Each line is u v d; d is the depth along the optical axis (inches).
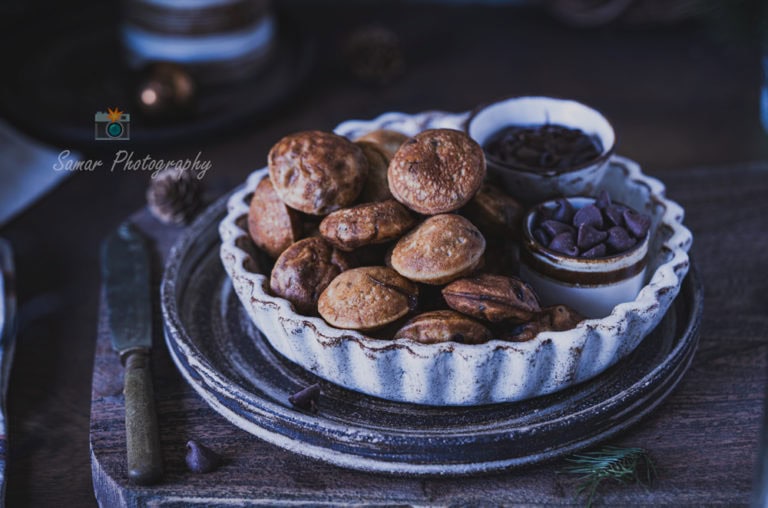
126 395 25.1
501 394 24.4
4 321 28.8
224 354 26.3
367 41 40.6
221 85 39.2
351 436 23.7
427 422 24.4
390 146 26.5
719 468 24.0
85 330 30.5
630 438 24.7
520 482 23.8
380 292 24.0
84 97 38.0
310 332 24.2
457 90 40.6
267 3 39.4
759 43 38.5
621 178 28.6
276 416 24.1
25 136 36.4
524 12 47.1
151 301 28.2
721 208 30.8
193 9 37.4
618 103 40.0
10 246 32.2
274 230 25.9
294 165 25.0
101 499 24.5
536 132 28.0
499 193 26.1
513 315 24.0
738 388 25.8
